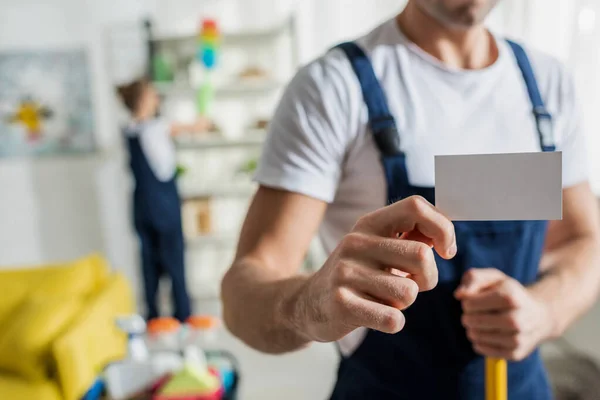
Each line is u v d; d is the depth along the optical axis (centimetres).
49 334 205
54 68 331
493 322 65
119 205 348
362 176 71
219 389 169
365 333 76
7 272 252
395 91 70
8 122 334
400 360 75
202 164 345
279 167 69
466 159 47
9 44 328
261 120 325
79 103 336
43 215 347
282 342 59
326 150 69
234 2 326
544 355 209
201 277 356
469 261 72
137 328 204
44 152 340
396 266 43
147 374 173
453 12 65
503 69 73
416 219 44
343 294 43
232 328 68
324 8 312
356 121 69
